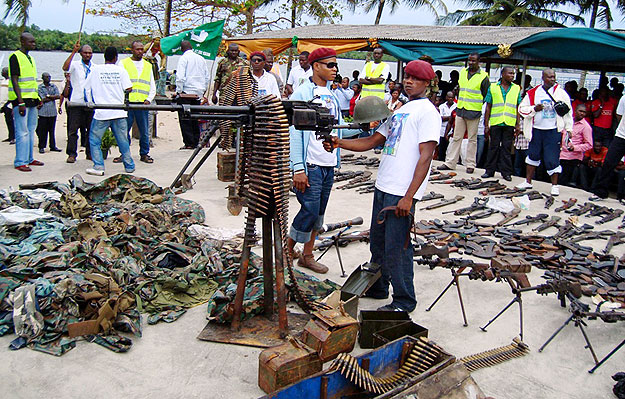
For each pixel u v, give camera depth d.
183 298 4.39
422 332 3.71
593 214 7.71
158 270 4.61
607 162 8.52
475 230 6.61
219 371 3.48
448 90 13.30
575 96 11.95
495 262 5.16
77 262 4.40
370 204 7.76
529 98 8.77
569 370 3.70
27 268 4.09
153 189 6.69
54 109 10.74
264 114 3.50
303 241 4.90
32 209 5.56
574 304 4.07
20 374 3.32
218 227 6.25
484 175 9.98
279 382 3.14
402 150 4.06
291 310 4.31
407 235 4.13
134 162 9.94
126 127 8.91
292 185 4.71
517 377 3.58
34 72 8.80
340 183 9.15
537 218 7.28
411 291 4.33
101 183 6.43
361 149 4.25
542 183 9.75
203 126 11.25
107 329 3.79
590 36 9.48
